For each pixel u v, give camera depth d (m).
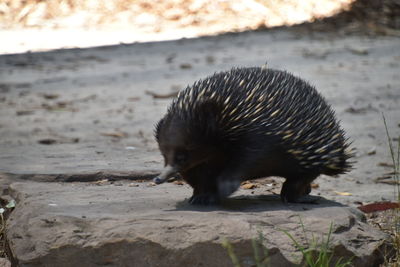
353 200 11.41
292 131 8.12
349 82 22.61
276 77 8.34
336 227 7.93
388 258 8.32
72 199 9.10
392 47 29.02
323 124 8.52
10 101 21.09
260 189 10.55
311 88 8.66
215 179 8.67
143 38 32.56
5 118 18.81
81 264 7.50
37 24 34.84
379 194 11.76
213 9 35.69
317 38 31.36
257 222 7.88
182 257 7.46
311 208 8.62
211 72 24.75
